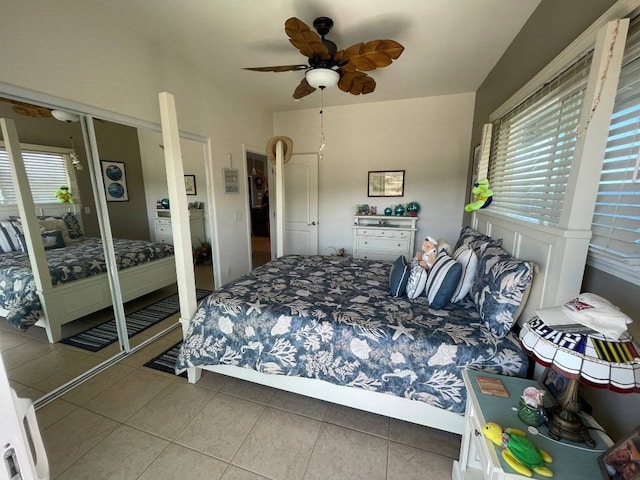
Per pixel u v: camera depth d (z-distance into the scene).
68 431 1.62
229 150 3.62
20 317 2.17
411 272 2.02
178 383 2.03
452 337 1.47
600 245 1.22
